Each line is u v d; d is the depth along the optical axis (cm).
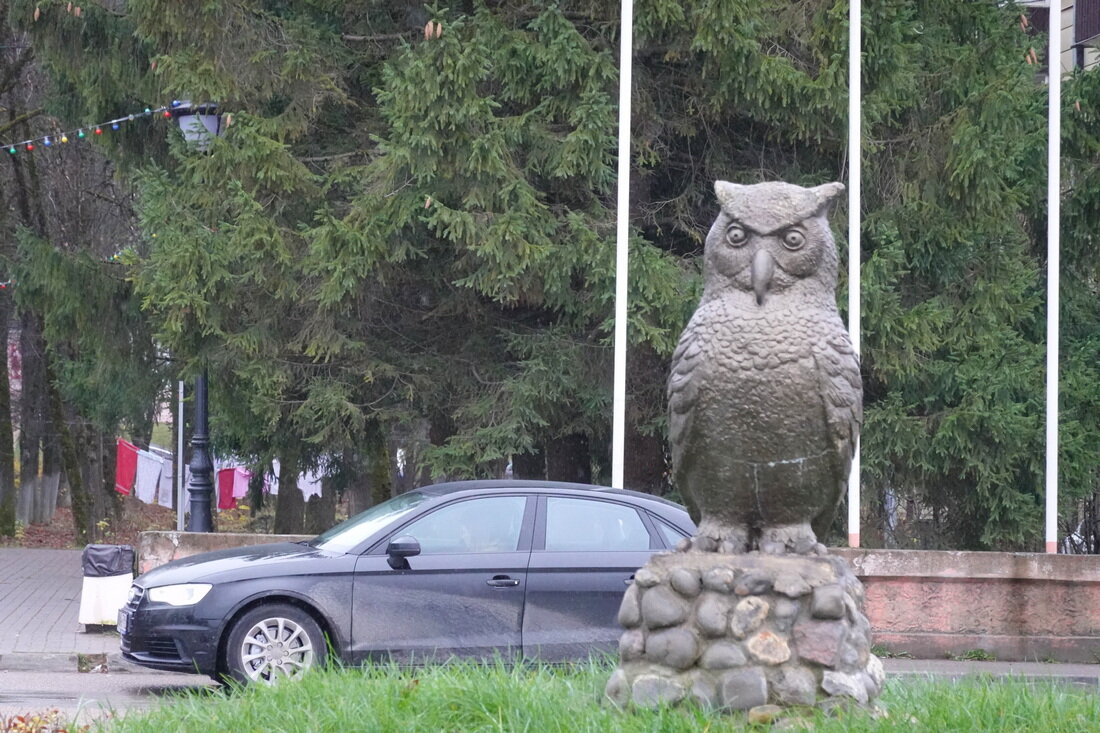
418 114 1525
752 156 1769
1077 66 1941
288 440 1906
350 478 2606
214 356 1655
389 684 674
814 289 622
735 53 1562
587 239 1548
